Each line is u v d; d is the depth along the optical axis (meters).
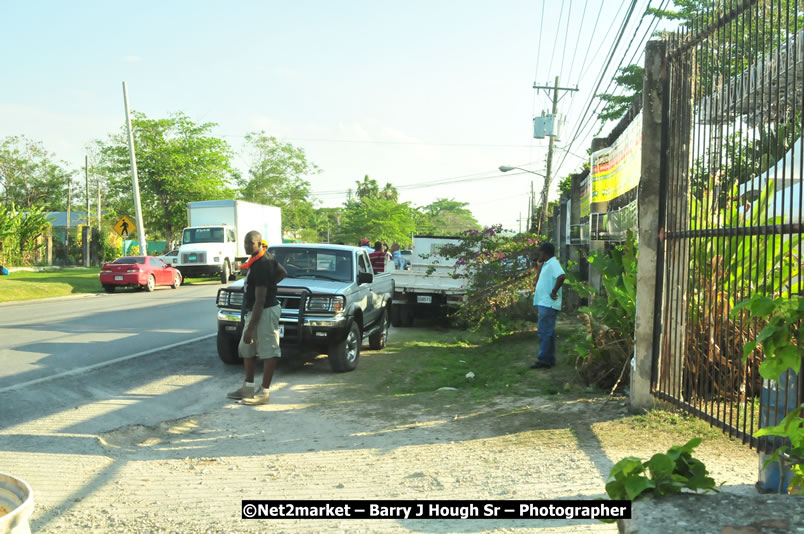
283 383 8.59
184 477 4.97
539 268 10.60
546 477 4.63
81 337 12.40
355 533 3.91
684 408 4.92
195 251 29.84
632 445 5.21
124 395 7.75
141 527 4.06
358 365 9.98
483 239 13.00
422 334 13.85
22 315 16.59
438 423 6.31
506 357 10.46
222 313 9.45
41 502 4.46
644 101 5.83
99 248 45.25
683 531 1.93
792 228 3.47
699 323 5.12
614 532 3.76
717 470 4.52
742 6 4.05
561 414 6.25
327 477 4.89
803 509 2.03
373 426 6.34
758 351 5.16
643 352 6.07
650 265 5.96
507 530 3.86
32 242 38.31
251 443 5.89
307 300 9.11
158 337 12.48
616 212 9.88
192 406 7.34
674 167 5.41
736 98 4.20
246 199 58.66
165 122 41.97
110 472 5.09
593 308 7.61
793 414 2.41
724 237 4.34
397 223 86.75
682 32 5.31
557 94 31.09
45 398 7.48
